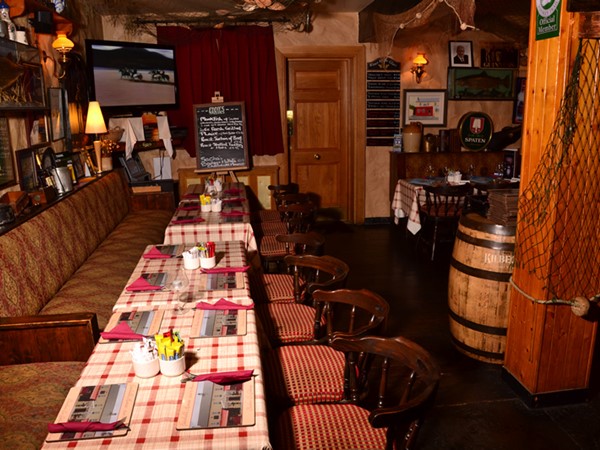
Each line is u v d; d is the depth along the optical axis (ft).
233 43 21.16
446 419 9.12
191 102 21.47
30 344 8.26
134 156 21.02
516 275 9.65
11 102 11.80
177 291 8.02
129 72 19.25
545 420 9.07
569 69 8.05
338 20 21.63
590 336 9.23
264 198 22.63
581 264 8.76
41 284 10.40
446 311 13.82
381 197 23.50
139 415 5.18
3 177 11.67
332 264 9.75
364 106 22.41
